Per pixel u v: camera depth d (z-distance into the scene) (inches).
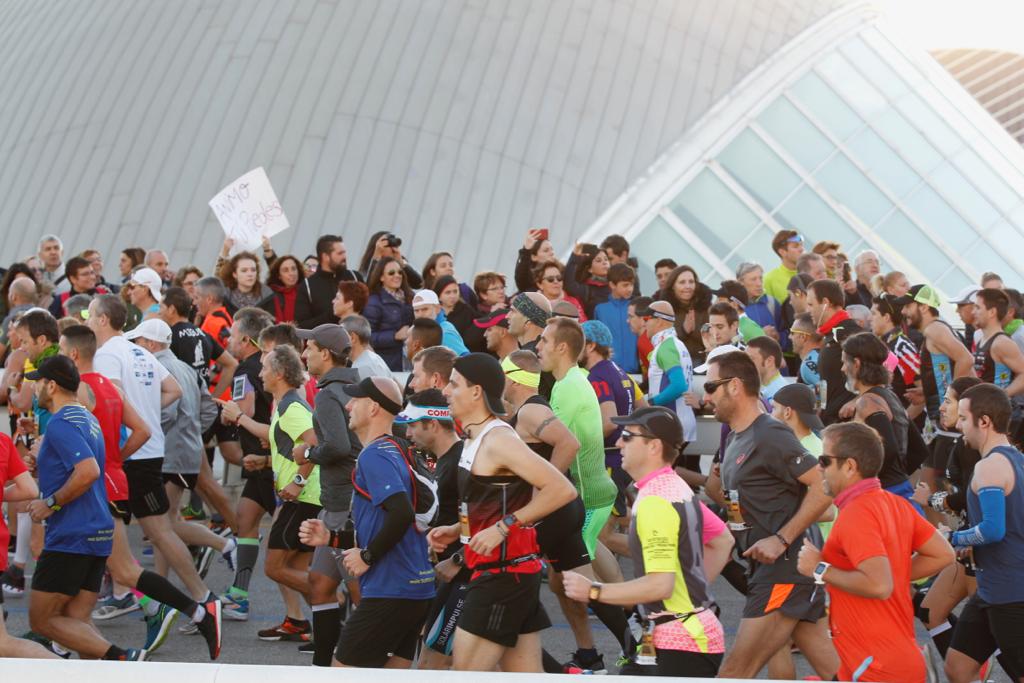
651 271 2250.2
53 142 2559.1
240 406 1015.6
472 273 2229.3
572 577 545.0
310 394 1015.0
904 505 582.6
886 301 1202.0
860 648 566.6
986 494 654.5
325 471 778.2
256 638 900.0
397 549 635.5
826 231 2299.5
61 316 1392.7
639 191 2313.0
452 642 668.7
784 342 1406.3
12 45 2965.1
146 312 1158.3
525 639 613.9
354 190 2284.7
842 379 1006.4
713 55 2519.7
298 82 2428.6
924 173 2357.3
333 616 759.1
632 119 2405.3
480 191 2297.0
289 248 2231.8
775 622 645.9
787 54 2493.8
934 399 1084.5
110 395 810.8
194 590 905.5
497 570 599.2
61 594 731.4
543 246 1342.3
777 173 2348.7
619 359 1261.1
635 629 864.9
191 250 2282.2
